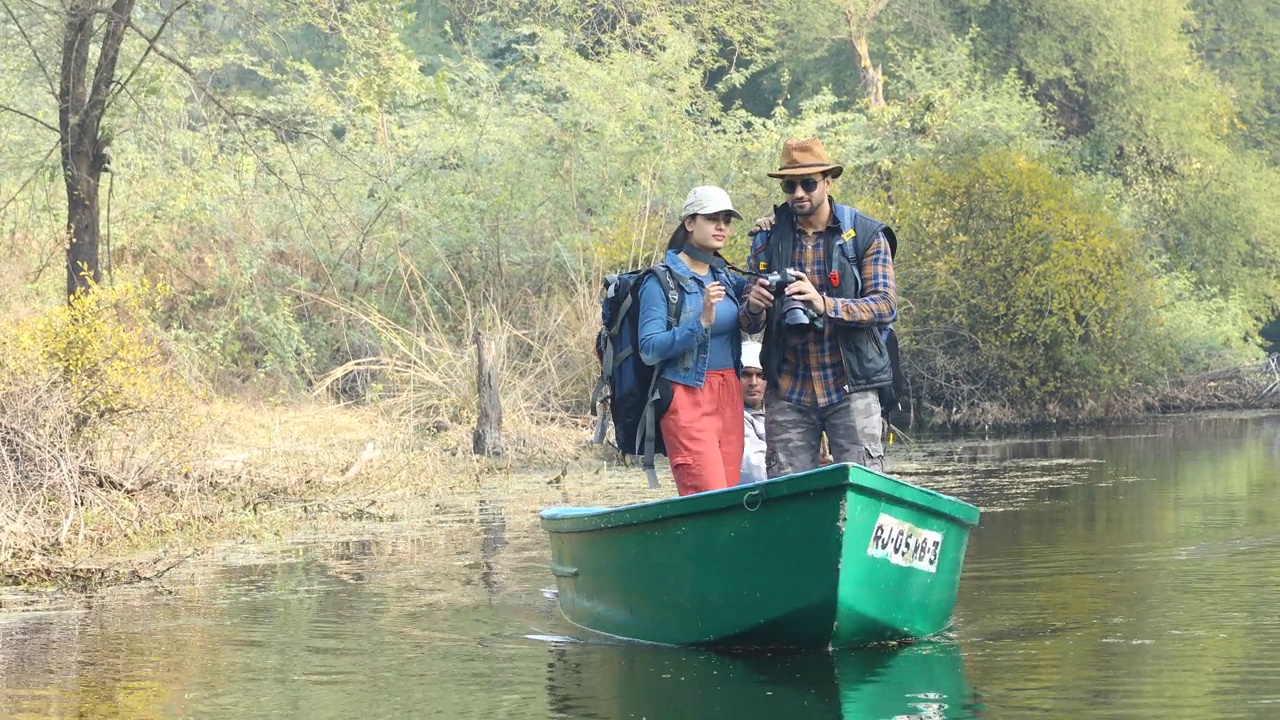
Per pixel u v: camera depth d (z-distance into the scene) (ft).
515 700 22.48
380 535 41.57
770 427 27.94
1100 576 31.37
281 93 82.69
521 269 79.05
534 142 84.02
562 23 93.97
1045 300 77.20
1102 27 115.85
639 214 78.64
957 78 106.83
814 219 27.55
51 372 44.45
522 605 30.55
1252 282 115.55
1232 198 115.14
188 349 67.87
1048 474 52.44
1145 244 105.29
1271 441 64.39
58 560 36.17
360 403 71.10
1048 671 23.17
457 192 80.43
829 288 27.37
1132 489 47.11
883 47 130.62
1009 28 120.26
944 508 25.43
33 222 72.08
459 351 69.51
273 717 21.94
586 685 23.29
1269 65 139.85
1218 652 24.06
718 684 23.02
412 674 24.45
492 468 58.75
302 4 67.87
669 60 90.58
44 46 63.05
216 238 77.30
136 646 27.14
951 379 79.41
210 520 43.45
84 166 62.34
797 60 132.36
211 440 53.88
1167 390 84.99
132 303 50.11
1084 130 123.13
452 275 75.87
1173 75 117.29
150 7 66.85
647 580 26.27
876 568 24.63
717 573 25.18
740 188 83.61
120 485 43.65
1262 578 30.60
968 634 26.12
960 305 77.77
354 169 79.77
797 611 24.53
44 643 27.55
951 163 81.20
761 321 27.73
